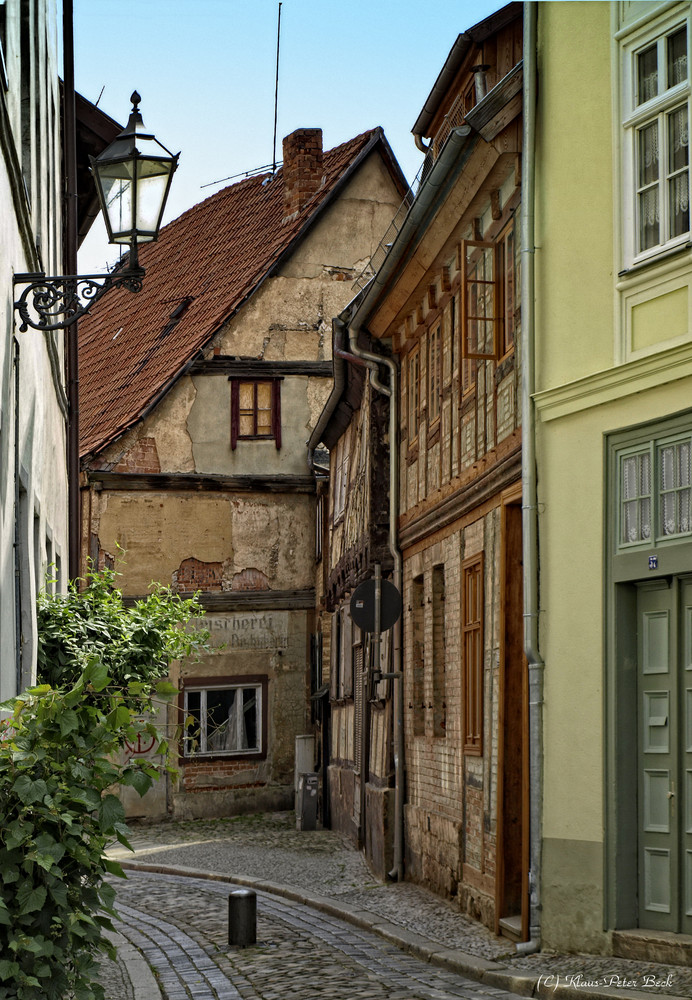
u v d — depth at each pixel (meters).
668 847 9.43
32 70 10.90
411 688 15.73
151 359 28.83
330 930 12.48
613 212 10.03
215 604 26.31
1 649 8.12
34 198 11.04
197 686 25.95
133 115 9.23
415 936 11.46
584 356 10.25
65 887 6.40
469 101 13.91
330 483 24.58
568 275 10.46
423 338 15.68
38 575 11.88
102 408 28.81
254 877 16.81
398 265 14.91
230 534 26.70
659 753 9.58
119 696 7.07
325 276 27.91
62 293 8.98
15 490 9.10
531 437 10.59
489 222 12.48
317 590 26.55
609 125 10.16
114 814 6.63
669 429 9.43
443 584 14.89
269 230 29.44
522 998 8.77
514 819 11.34
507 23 13.06
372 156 28.59
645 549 9.57
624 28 10.00
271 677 26.47
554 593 10.37
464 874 12.73
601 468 10.01
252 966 10.49
